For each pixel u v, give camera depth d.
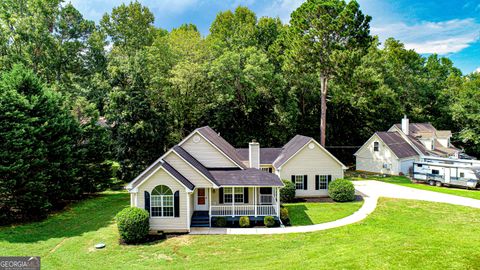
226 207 21.73
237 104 42.00
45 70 39.19
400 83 59.22
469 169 31.59
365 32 39.09
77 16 45.25
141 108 35.16
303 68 40.66
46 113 24.30
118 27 54.75
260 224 21.22
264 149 33.78
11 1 39.31
